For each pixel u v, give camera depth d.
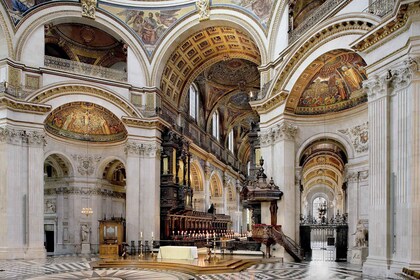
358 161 19.06
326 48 16.83
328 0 17.92
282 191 20.02
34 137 22.50
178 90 31.20
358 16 14.80
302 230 20.83
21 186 21.94
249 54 29.39
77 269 16.70
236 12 24.42
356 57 16.75
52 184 27.94
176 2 26.47
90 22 25.77
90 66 26.11
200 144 36.75
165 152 27.48
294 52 18.44
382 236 12.75
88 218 27.44
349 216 19.61
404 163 12.18
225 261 17.25
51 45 27.91
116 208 30.80
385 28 12.70
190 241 26.22
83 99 24.69
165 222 26.91
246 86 39.12
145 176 26.28
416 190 11.39
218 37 27.97
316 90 19.95
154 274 14.87
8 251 20.97
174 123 29.92
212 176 42.22
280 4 21.34
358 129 19.08
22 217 21.80
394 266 12.08
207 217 35.47
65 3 24.62
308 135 20.58
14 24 22.62
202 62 31.16
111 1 26.25
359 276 13.22
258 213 22.44
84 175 27.56
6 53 22.25
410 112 11.82
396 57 12.56
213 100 40.19
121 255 22.16
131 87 26.55
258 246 21.23
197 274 14.74
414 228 11.27
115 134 27.73
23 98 22.31
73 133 27.11
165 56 27.12
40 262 19.80
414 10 11.45
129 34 26.80
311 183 44.09
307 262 18.62
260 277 13.62
